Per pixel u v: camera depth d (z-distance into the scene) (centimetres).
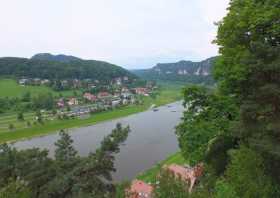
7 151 2539
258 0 2139
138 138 9781
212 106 2444
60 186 2169
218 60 2322
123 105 19800
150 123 13188
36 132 12338
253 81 2034
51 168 2356
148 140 9419
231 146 2317
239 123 1994
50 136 11750
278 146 1703
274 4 2003
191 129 2492
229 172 1557
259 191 1399
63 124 13838
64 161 2462
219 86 2361
